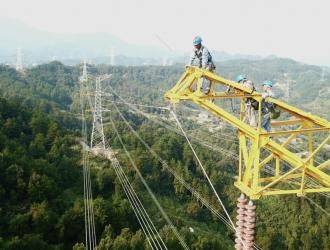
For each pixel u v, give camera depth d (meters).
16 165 49.94
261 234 59.28
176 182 75.56
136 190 64.50
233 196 77.31
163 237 47.41
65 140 76.62
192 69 11.82
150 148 92.94
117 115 159.38
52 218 44.19
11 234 39.28
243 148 11.16
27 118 89.19
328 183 11.15
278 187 78.12
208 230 63.94
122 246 41.19
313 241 60.88
